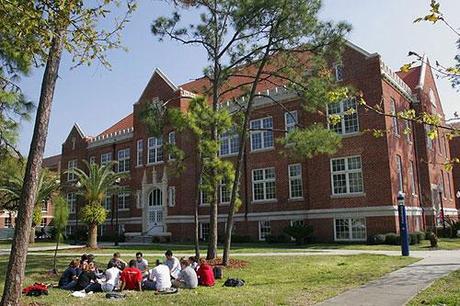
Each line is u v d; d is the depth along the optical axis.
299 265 17.48
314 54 18.95
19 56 10.55
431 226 32.88
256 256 21.03
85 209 29.52
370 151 28.80
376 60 29.14
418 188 33.03
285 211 32.44
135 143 44.69
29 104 13.98
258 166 34.47
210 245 18.94
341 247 26.03
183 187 38.59
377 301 10.26
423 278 13.51
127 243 37.56
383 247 25.19
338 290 11.92
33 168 9.45
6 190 33.28
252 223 34.19
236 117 21.25
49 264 18.94
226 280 13.82
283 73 19.77
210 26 19.39
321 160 31.00
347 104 29.89
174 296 11.43
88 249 28.33
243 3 18.00
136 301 10.83
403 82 34.25
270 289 12.30
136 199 43.62
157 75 42.47
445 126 6.92
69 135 55.53
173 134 39.12
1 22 8.67
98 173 30.41
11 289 8.90
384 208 27.70
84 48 9.52
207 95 21.14
